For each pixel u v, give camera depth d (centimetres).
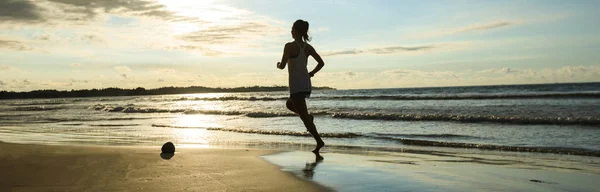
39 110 3164
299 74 560
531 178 402
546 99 2450
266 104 3097
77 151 508
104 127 1321
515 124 1188
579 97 2508
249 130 1088
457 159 554
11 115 2433
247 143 792
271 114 1758
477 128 1114
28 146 562
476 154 632
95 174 352
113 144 754
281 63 564
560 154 651
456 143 774
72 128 1287
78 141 835
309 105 2581
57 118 1962
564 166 504
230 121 1507
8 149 524
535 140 843
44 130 1211
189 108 2780
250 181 335
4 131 1200
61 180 326
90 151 509
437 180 359
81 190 291
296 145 746
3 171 363
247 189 304
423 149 703
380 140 871
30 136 991
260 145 747
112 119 1795
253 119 1583
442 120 1355
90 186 305
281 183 329
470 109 1834
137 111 2516
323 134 973
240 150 568
